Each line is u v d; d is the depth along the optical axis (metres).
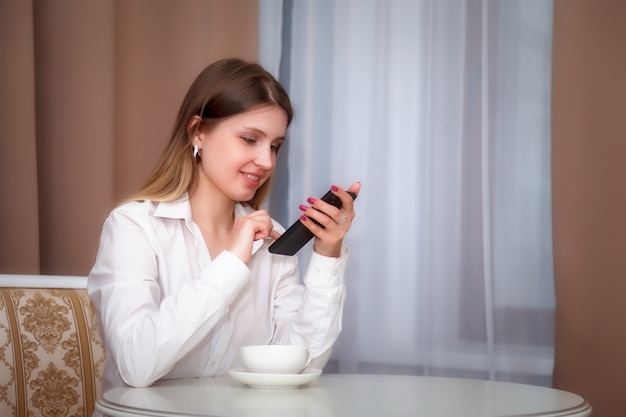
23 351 1.59
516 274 2.32
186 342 1.23
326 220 1.39
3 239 2.15
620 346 2.20
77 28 2.27
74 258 2.26
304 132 2.40
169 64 2.36
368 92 2.41
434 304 2.34
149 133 2.35
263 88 1.47
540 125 2.33
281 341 1.51
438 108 2.36
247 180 1.48
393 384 1.25
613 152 2.23
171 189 1.50
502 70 2.35
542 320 2.31
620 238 2.21
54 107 2.27
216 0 2.38
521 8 2.35
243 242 1.30
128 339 1.24
